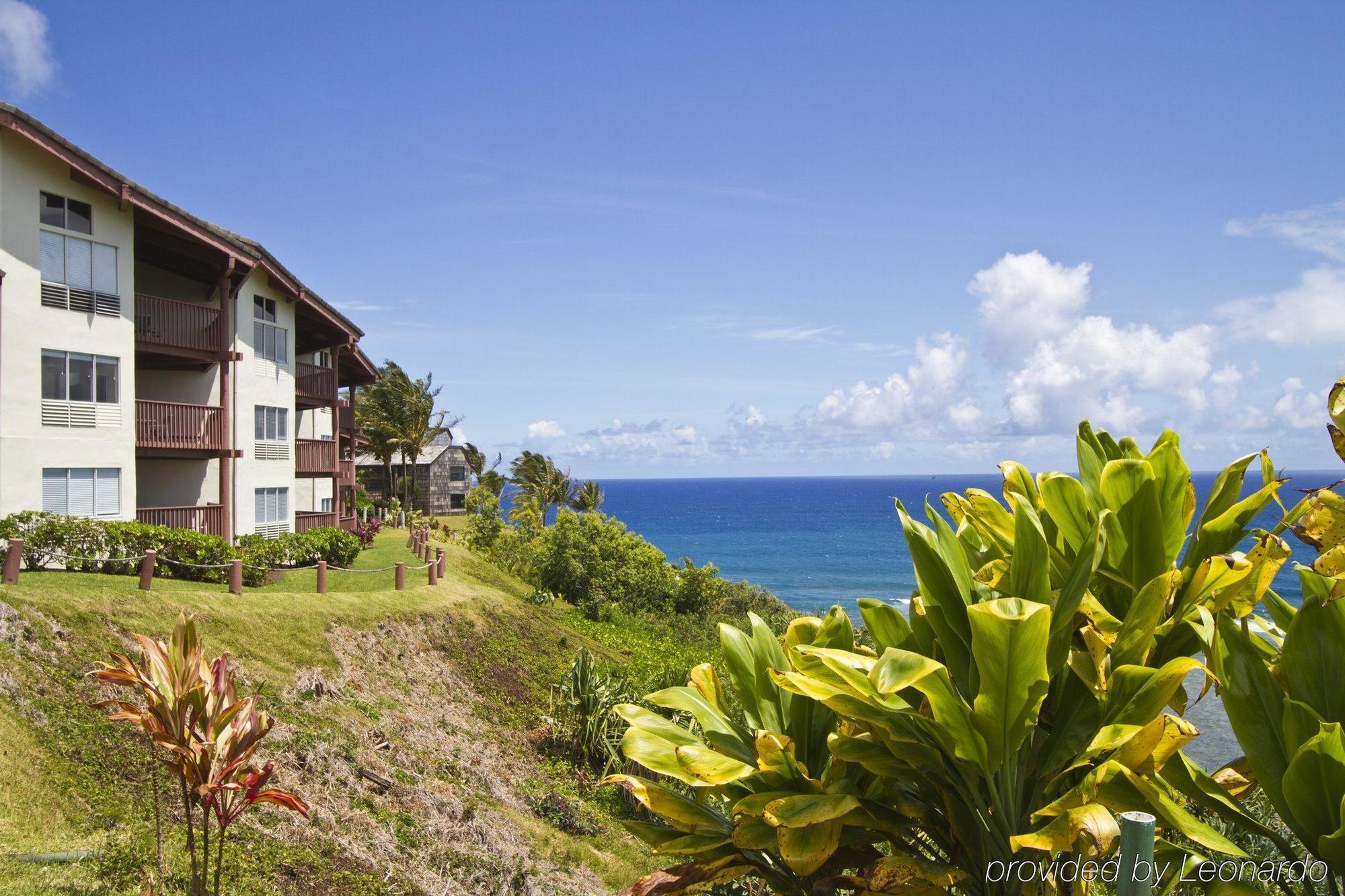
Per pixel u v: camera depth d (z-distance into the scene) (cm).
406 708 1605
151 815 923
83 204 1848
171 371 2359
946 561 272
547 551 4012
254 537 2172
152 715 464
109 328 1898
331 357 3578
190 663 476
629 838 1449
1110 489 276
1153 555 269
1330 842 202
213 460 2378
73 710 1059
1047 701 274
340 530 2655
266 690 1373
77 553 1603
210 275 2342
